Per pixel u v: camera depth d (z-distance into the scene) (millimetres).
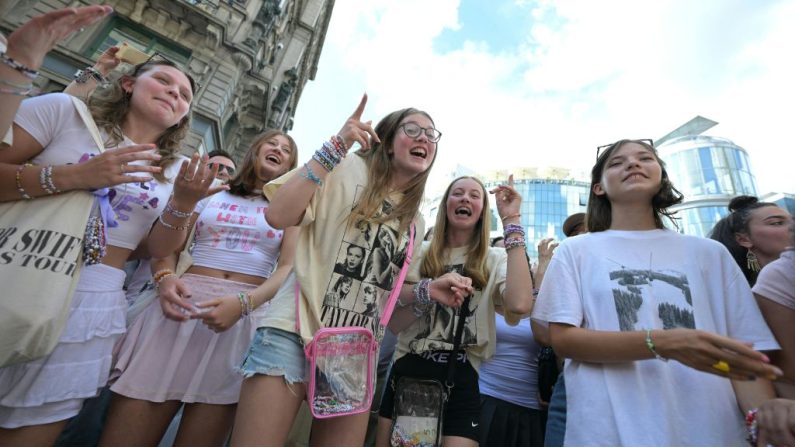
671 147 37094
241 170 2578
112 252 1801
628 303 1513
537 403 2373
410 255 1824
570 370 1569
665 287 1508
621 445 1266
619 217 1887
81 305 1612
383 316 1672
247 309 1966
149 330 1970
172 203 1829
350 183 1678
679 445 1236
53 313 1333
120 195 1794
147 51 11047
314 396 1379
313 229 1601
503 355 2455
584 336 1458
